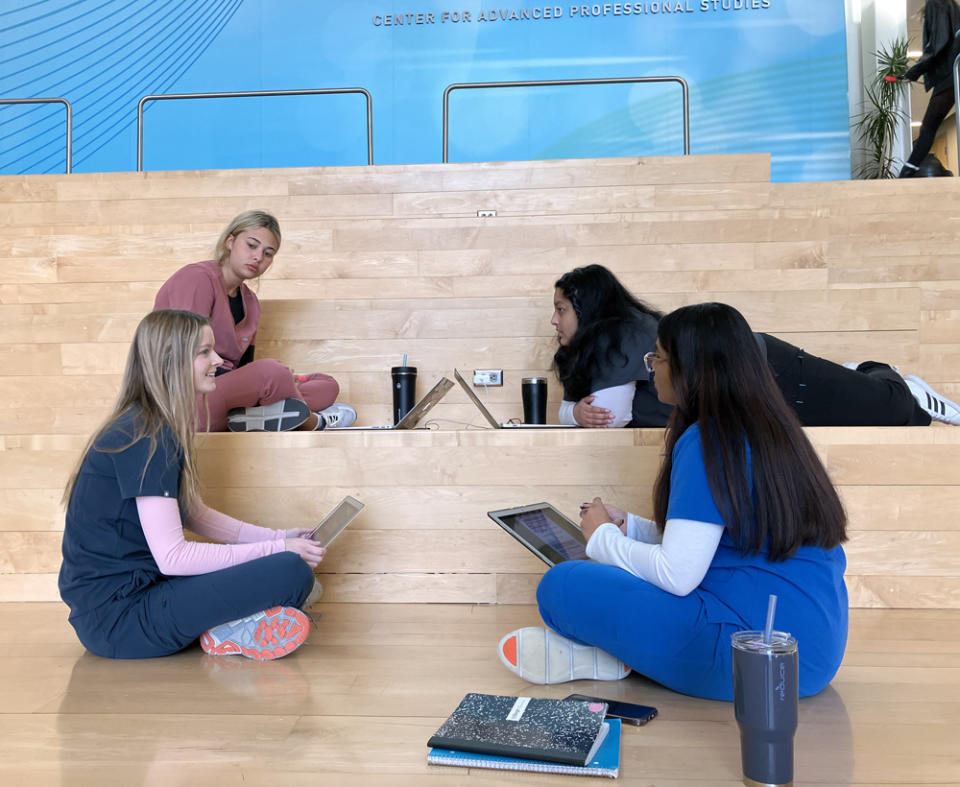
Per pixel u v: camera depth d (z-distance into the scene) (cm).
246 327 283
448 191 363
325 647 186
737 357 143
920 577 219
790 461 139
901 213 339
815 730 135
